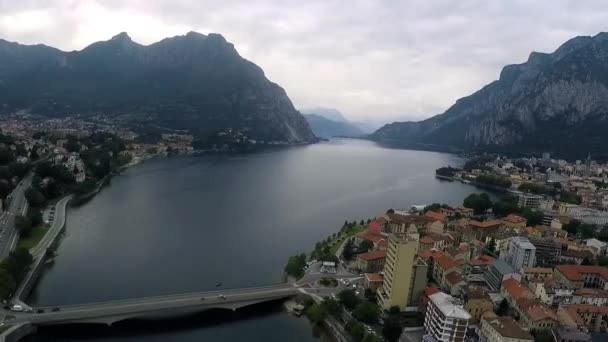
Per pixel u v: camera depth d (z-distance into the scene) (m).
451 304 192.62
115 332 196.25
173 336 196.62
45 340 185.00
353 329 195.00
